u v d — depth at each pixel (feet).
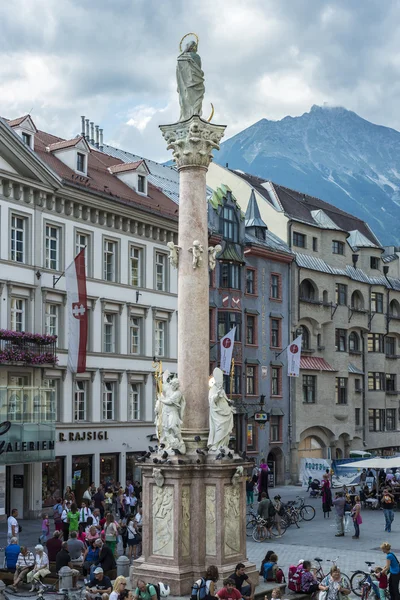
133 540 97.66
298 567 79.00
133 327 171.63
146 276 174.40
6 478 142.82
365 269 270.05
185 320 78.18
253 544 114.42
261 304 215.51
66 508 107.24
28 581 82.12
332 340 244.63
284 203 244.22
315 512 150.82
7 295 142.20
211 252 79.92
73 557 88.38
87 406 158.51
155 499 75.51
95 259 161.58
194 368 77.46
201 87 81.25
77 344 145.89
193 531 74.90
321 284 240.73
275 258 221.87
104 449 160.45
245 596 68.59
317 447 238.48
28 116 158.81
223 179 245.65
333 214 277.44
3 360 137.39
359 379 260.01
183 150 79.77
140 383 172.04
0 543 113.19
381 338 273.33
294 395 225.56
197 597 63.98
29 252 147.43
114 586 63.93
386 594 74.43
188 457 75.51
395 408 281.54
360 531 127.54
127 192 177.68
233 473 75.66
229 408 76.89
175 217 180.14
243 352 206.39
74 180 160.97
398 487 159.84
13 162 144.77
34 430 137.18
